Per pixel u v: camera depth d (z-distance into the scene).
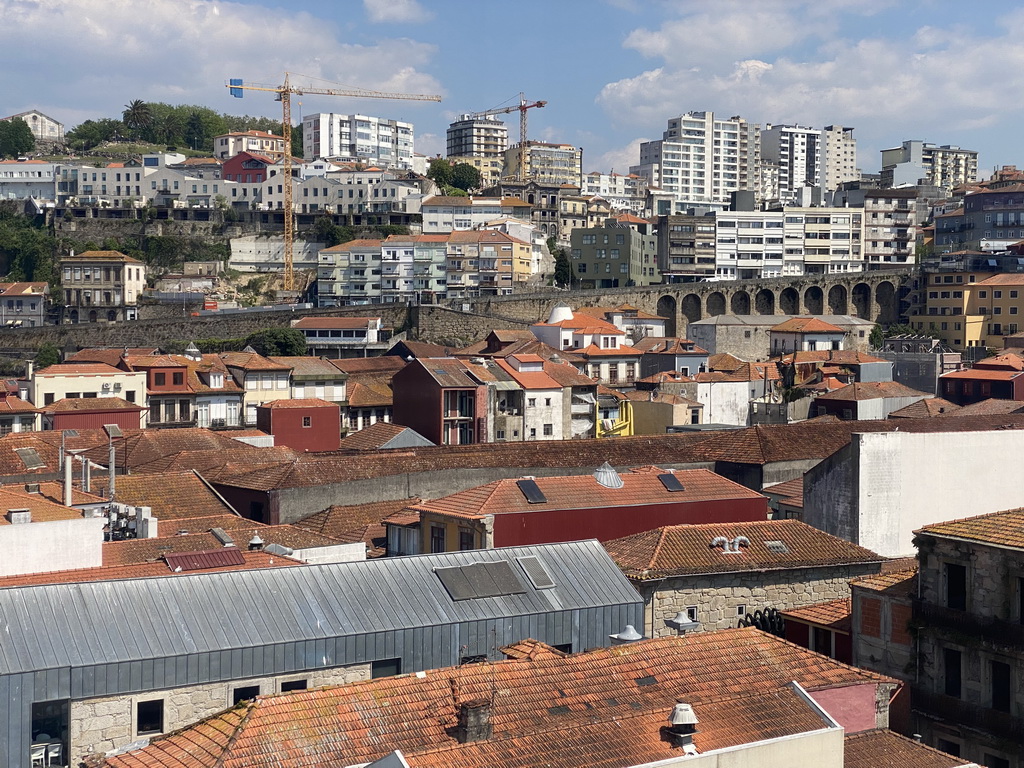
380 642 48.47
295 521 89.50
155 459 105.44
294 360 179.25
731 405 166.25
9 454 102.44
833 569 64.81
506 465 98.81
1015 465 79.56
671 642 44.91
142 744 40.75
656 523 73.75
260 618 47.59
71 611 45.50
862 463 74.88
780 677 43.97
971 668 52.06
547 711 39.34
